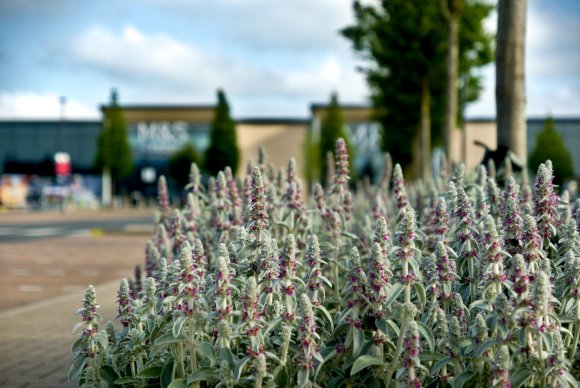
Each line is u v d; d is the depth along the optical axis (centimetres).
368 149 7394
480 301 332
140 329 390
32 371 658
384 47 2570
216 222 525
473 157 6638
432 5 2434
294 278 336
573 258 336
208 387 354
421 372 342
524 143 745
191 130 7994
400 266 354
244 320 319
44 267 1738
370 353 339
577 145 7269
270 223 529
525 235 347
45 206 6194
